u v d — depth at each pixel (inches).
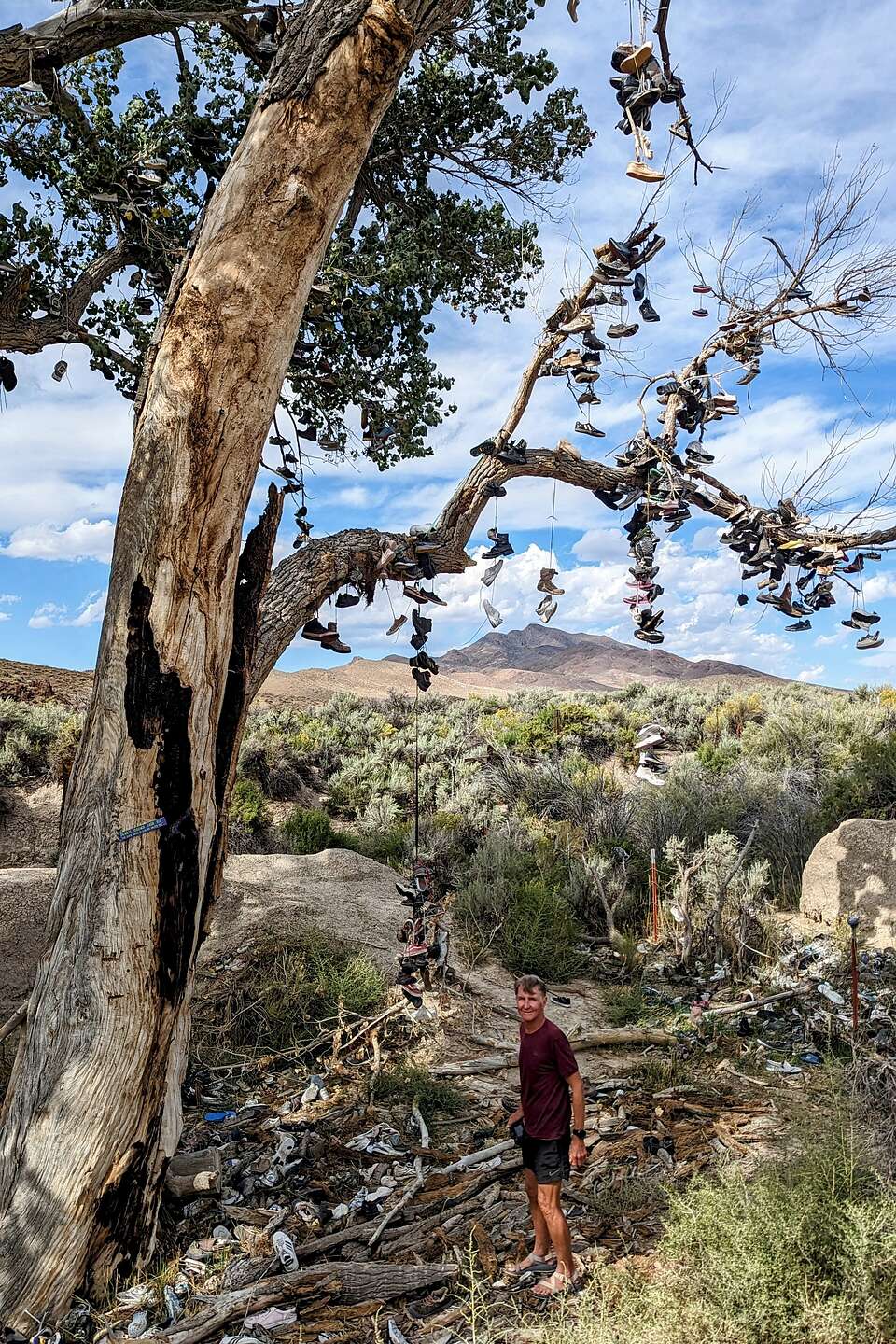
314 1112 249.6
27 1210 168.7
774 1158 189.3
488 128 384.8
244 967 321.7
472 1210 198.4
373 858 542.9
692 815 540.4
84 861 183.2
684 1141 223.1
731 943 379.6
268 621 243.6
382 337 328.5
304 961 323.9
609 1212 190.1
